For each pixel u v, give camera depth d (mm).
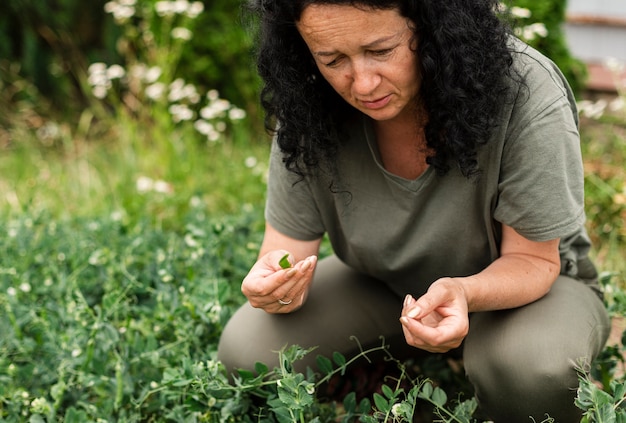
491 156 1444
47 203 3346
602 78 4281
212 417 1695
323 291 1796
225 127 4059
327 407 1742
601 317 1615
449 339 1346
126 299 2104
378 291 1805
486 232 1561
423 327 1335
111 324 1995
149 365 1881
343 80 1348
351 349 1772
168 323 1972
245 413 1710
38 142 4465
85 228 2713
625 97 3787
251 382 1594
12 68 4855
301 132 1508
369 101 1358
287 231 1710
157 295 2064
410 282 1702
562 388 1439
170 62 3863
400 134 1521
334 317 1751
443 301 1389
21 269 2365
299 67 1460
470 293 1437
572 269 1662
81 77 4785
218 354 1746
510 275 1491
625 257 2730
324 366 1613
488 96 1359
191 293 2049
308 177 1615
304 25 1291
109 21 4676
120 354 1912
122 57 4727
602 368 1727
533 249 1514
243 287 1564
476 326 1604
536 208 1432
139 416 1740
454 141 1386
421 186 1522
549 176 1410
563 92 1443
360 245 1646
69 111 4816
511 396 1487
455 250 1590
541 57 1455
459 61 1323
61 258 2441
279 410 1503
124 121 3996
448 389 1871
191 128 3799
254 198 3236
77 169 3918
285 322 1712
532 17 3635
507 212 1475
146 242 2486
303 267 1507
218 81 4078
